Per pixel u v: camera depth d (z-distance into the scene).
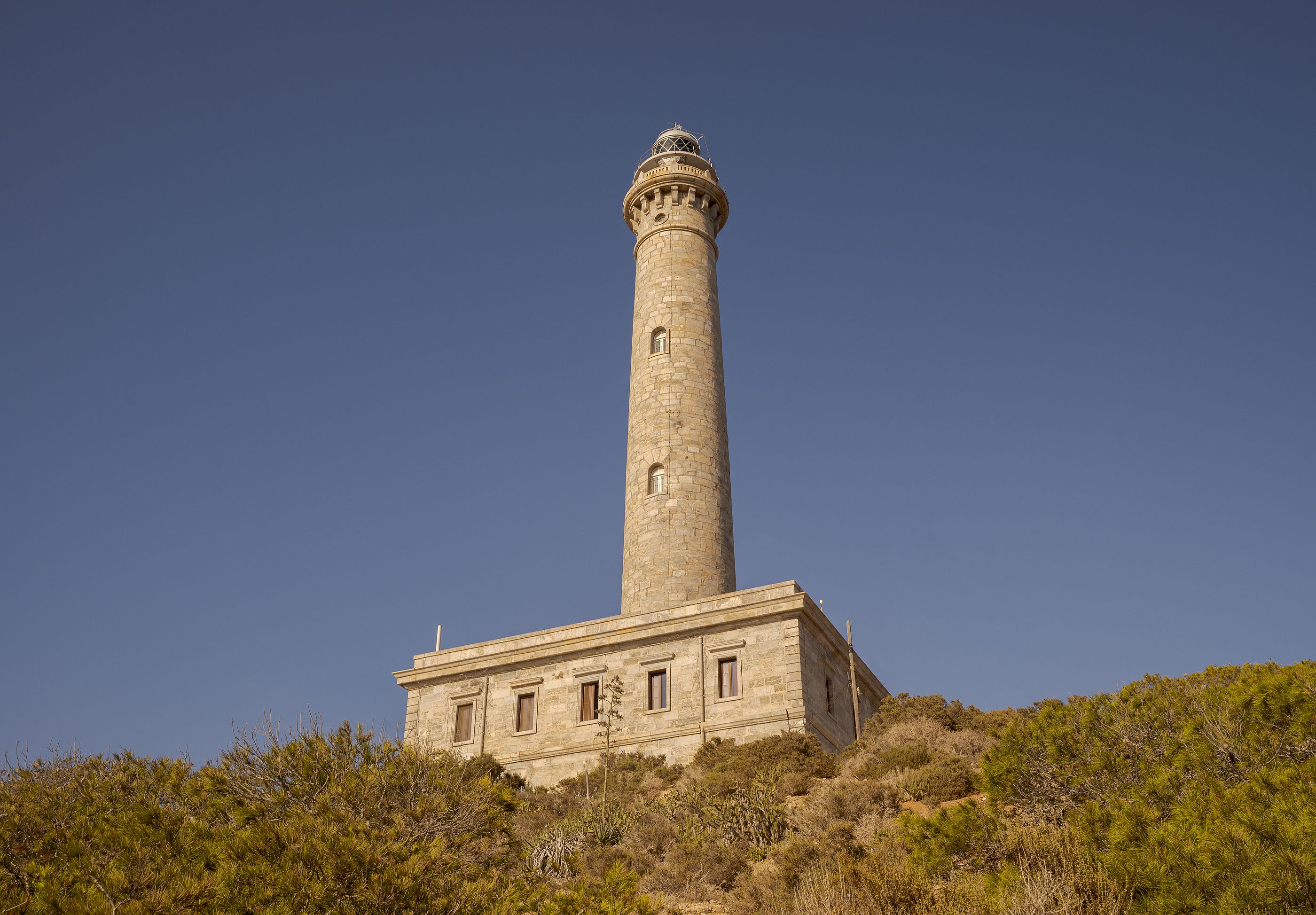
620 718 43.47
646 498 51.59
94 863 15.65
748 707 42.34
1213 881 14.46
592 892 16.73
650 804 34.03
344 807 18.28
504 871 18.70
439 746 46.84
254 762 19.84
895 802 28.31
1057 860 16.56
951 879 17.89
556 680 46.22
